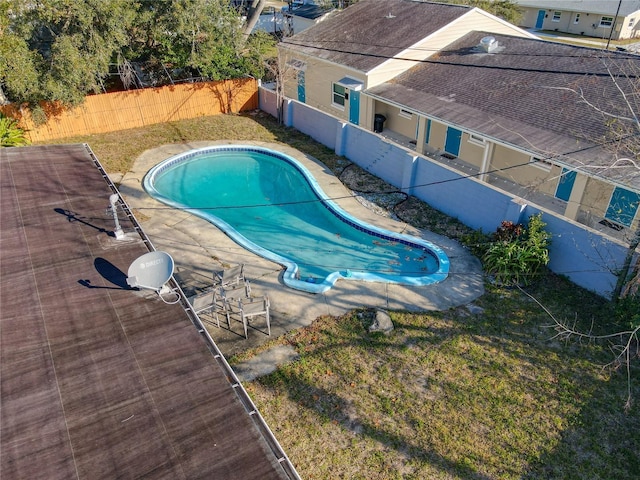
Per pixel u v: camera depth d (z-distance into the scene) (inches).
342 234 596.4
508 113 636.1
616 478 303.3
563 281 486.3
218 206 661.3
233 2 1632.6
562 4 1820.9
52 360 266.1
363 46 857.5
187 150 784.9
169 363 266.7
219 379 258.1
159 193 653.3
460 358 391.9
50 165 499.2
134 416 235.1
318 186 679.7
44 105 778.2
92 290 322.0
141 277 319.6
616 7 1700.3
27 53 700.7
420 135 756.0
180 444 222.5
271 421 334.6
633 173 451.2
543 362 389.7
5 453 215.5
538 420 340.5
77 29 743.1
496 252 491.8
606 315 437.1
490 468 308.2
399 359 389.4
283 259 516.7
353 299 458.0
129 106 848.9
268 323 408.8
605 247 448.1
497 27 872.9
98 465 211.5
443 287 477.7
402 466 307.9
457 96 705.0
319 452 315.0
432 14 876.6
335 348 398.0
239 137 841.5
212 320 426.3
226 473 210.4
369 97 823.1
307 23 1390.3
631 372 380.2
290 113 880.9
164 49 895.7
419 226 589.3
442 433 329.7
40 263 347.9
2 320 294.0
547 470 307.4
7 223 395.2
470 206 574.9
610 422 339.0
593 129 559.2
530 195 653.3
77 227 394.0
